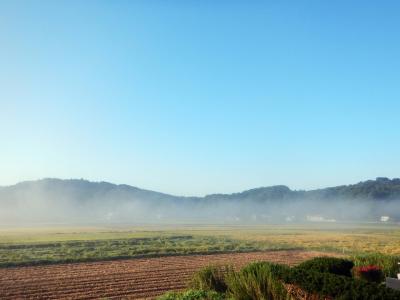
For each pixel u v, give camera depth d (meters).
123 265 49.72
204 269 27.80
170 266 48.88
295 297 21.31
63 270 45.09
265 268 23.50
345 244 78.69
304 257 59.72
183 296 22.53
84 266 48.62
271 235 111.00
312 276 21.95
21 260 51.12
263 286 21.86
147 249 65.75
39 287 35.09
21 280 38.31
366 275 28.83
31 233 111.00
